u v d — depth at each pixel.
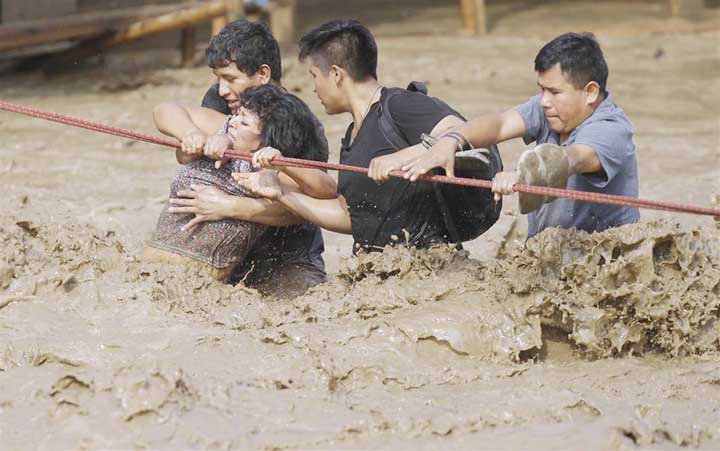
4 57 42.50
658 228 16.66
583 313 16.16
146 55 44.69
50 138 30.66
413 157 16.75
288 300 18.81
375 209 18.17
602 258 16.59
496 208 18.50
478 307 16.27
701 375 15.34
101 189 25.70
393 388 14.95
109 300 17.16
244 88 19.12
